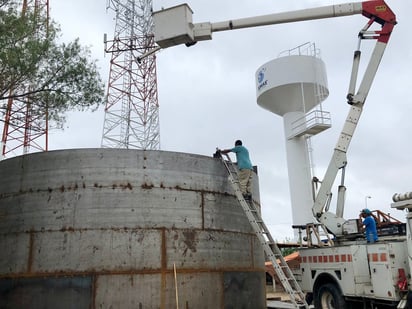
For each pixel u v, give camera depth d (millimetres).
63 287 9273
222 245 10797
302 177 24594
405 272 8523
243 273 11133
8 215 10305
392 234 10430
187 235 10195
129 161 10164
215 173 11234
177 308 9547
